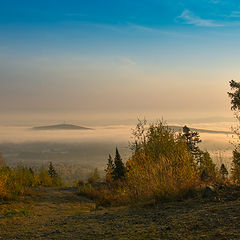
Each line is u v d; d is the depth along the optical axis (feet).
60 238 22.11
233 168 34.42
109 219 29.25
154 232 19.60
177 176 38.32
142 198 39.81
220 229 17.66
